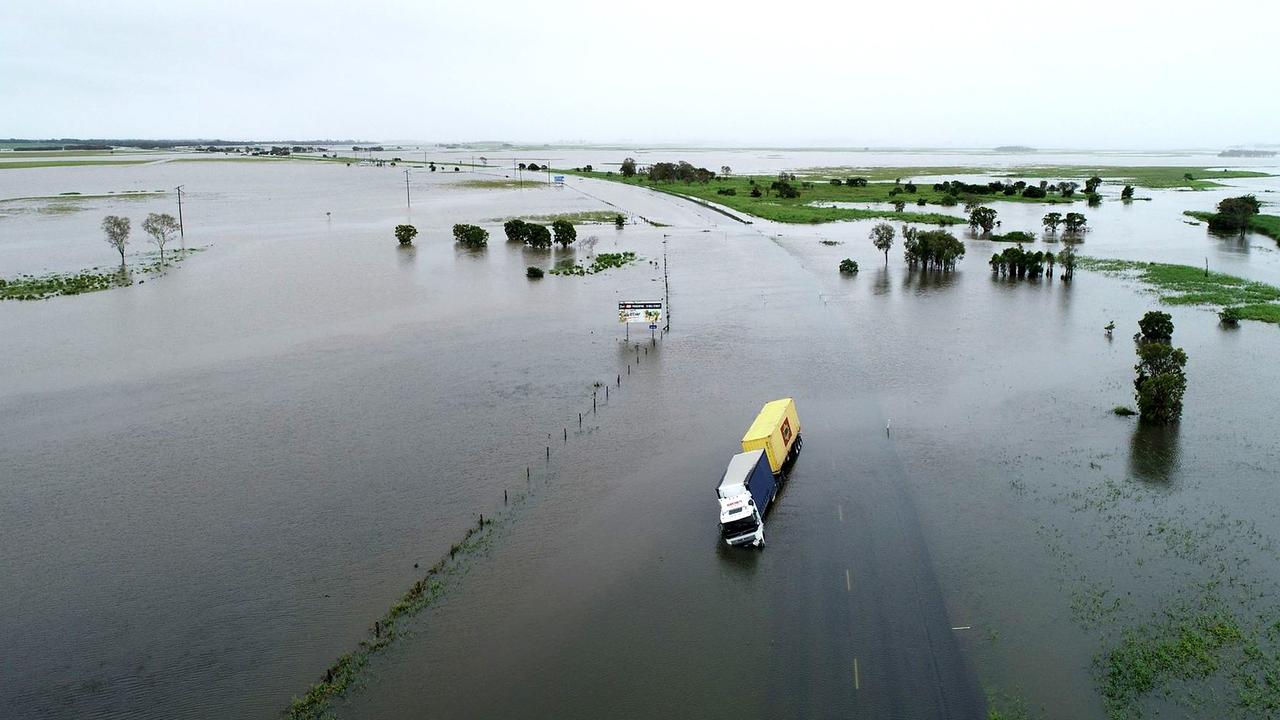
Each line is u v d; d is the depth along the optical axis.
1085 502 41.59
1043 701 27.94
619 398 57.72
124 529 40.06
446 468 46.50
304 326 78.12
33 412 55.38
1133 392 57.38
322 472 46.09
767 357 67.19
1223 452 47.09
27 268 107.75
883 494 43.00
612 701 28.36
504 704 28.22
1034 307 84.06
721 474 45.47
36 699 28.78
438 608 33.56
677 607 33.66
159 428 52.59
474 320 80.44
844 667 29.91
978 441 49.53
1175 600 33.28
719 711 27.84
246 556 37.56
